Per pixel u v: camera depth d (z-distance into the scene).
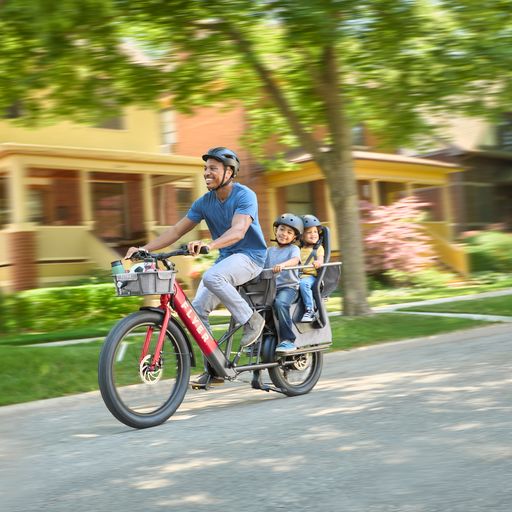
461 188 27.16
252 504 3.34
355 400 5.72
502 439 4.23
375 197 22.66
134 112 19.61
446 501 3.26
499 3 10.95
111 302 14.51
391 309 14.10
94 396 6.84
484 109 12.30
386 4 10.64
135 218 19.88
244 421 5.19
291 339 6.04
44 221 18.06
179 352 5.46
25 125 12.91
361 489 3.48
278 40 12.16
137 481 3.81
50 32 9.70
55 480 3.94
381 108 13.27
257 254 5.79
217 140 22.73
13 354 7.59
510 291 17.69
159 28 11.58
